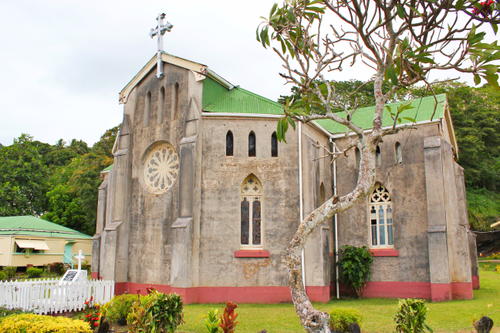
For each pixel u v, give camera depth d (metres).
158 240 23.67
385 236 25.64
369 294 24.88
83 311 18.55
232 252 22.09
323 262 21.97
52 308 17.83
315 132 25.69
